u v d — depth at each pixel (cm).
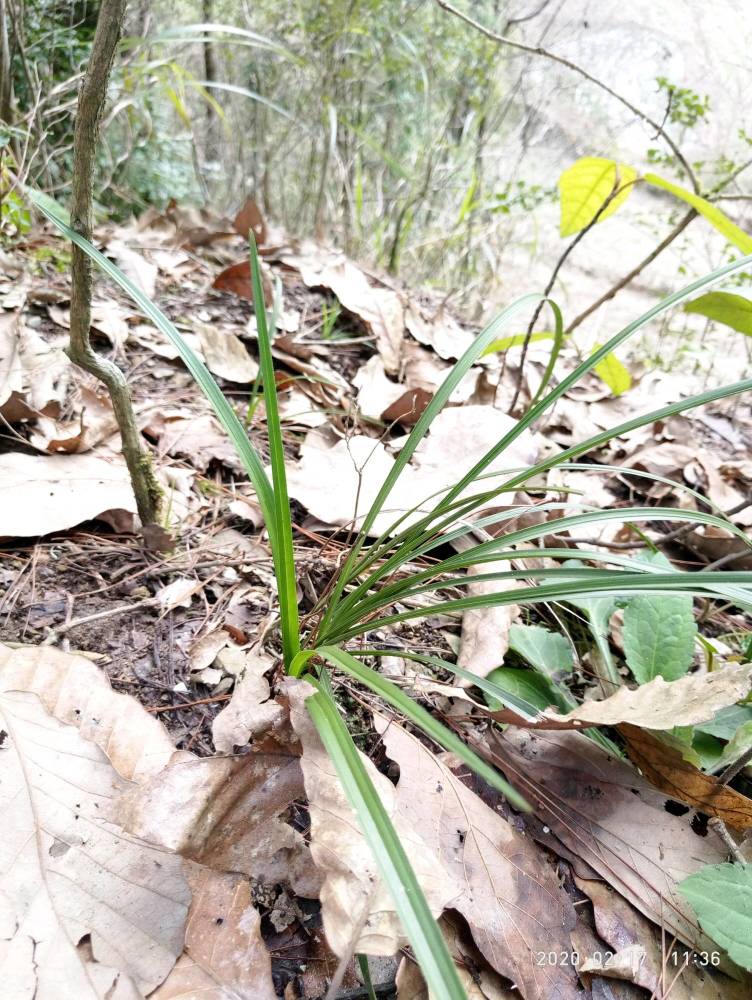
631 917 25
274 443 23
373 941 19
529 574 25
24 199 60
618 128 96
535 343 76
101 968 19
